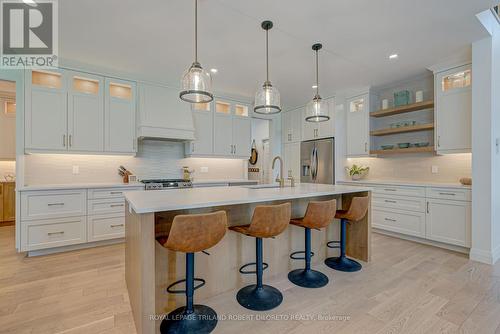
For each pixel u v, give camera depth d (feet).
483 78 9.20
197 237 5.25
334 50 9.90
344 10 7.36
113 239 11.57
